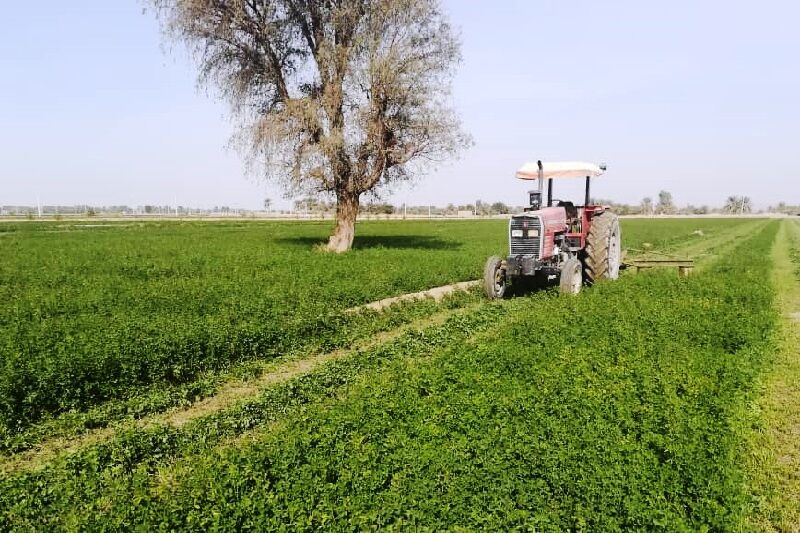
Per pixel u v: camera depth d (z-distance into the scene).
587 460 6.44
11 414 8.52
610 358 10.20
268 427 8.38
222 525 5.51
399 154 29.98
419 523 5.68
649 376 8.95
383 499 5.96
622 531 5.47
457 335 13.49
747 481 6.51
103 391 9.62
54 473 6.91
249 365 11.38
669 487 5.97
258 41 29.95
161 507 5.88
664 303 14.91
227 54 29.89
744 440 7.33
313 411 8.26
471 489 6.09
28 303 15.52
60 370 9.28
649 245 39.09
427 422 7.55
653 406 7.80
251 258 27.48
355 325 14.67
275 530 5.49
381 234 51.81
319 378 10.25
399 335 14.16
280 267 23.83
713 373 9.26
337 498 5.94
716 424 7.30
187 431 8.09
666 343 11.08
